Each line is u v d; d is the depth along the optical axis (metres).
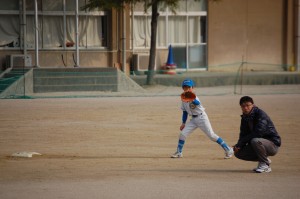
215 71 97.81
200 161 35.00
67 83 74.81
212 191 26.14
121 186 27.20
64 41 90.44
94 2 78.81
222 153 38.16
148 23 95.06
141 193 25.72
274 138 30.84
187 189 26.55
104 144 41.47
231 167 32.88
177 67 97.19
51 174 30.55
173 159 35.72
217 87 85.69
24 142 42.12
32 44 88.88
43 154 37.44
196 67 98.44
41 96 69.81
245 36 99.88
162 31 96.00
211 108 60.59
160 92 76.56
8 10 87.12
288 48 101.44
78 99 67.56
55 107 60.16
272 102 66.00
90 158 35.97
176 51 97.00
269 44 101.00
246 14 99.69
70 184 27.75
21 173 30.86
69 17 90.94
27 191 26.17
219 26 98.62
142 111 58.03
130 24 93.19
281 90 81.62
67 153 37.91
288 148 40.22
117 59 93.00
